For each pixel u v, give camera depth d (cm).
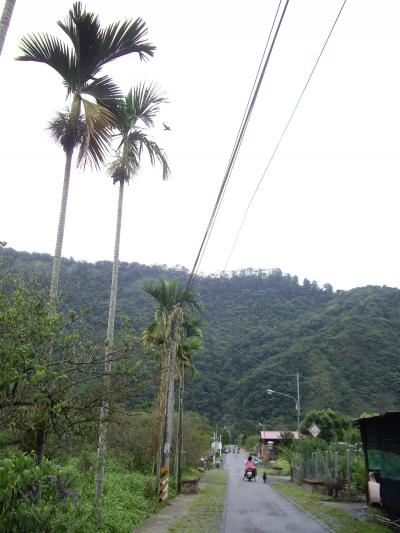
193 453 3494
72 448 823
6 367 596
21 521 550
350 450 2198
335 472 2045
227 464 6494
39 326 657
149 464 2455
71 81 1034
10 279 693
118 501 1485
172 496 2033
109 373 759
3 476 490
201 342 2538
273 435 6406
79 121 1024
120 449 2422
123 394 771
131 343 787
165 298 2058
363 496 1912
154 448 2122
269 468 5191
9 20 638
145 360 802
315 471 2516
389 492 1327
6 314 616
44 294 745
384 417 1313
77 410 752
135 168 1501
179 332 2216
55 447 814
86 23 991
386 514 1402
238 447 9831
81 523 645
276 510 1645
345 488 1964
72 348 733
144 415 2431
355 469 2042
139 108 1484
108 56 1026
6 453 672
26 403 668
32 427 667
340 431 4759
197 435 3600
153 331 2039
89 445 841
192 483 2300
